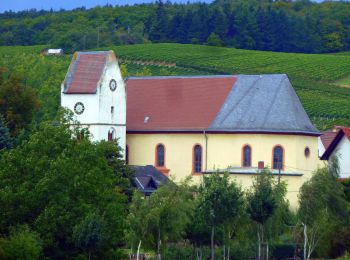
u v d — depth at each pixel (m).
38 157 191.25
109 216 186.00
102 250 185.38
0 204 184.75
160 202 192.25
